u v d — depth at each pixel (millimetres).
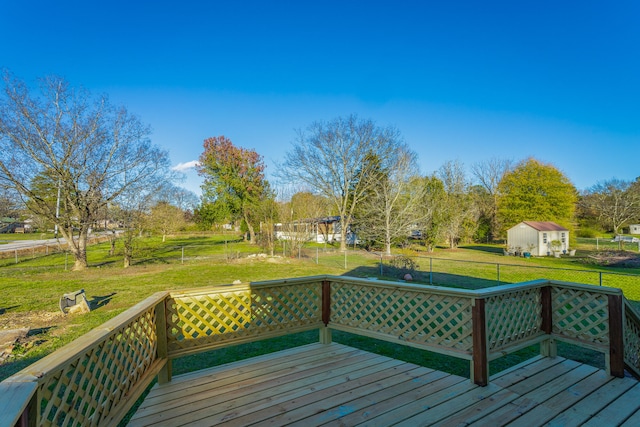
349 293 4203
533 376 3303
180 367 4164
